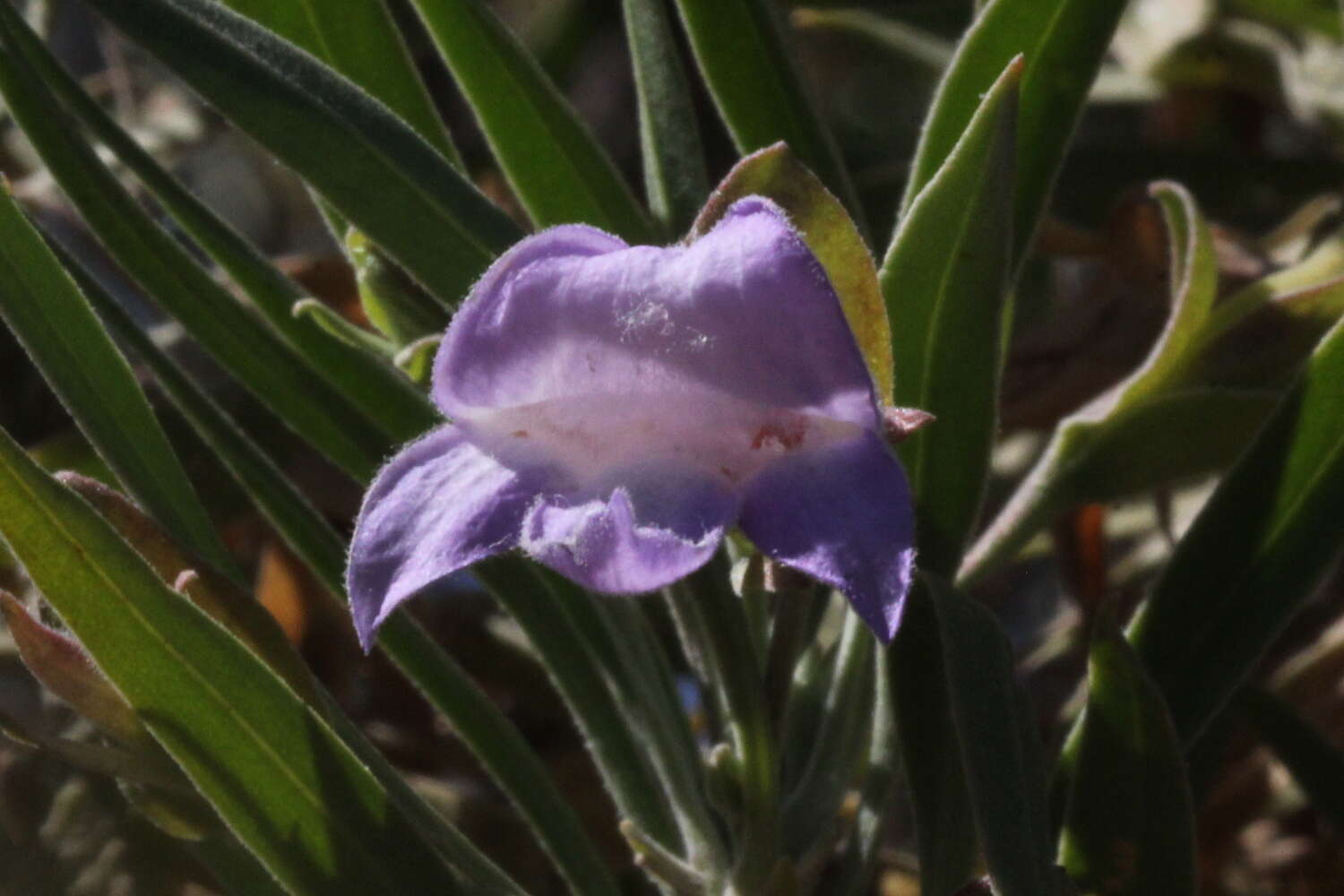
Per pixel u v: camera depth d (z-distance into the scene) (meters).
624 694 0.30
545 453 0.26
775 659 0.28
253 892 0.29
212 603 0.28
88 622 0.27
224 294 0.30
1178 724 0.29
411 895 0.27
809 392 0.25
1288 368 0.31
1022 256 0.30
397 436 0.30
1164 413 0.31
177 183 0.29
